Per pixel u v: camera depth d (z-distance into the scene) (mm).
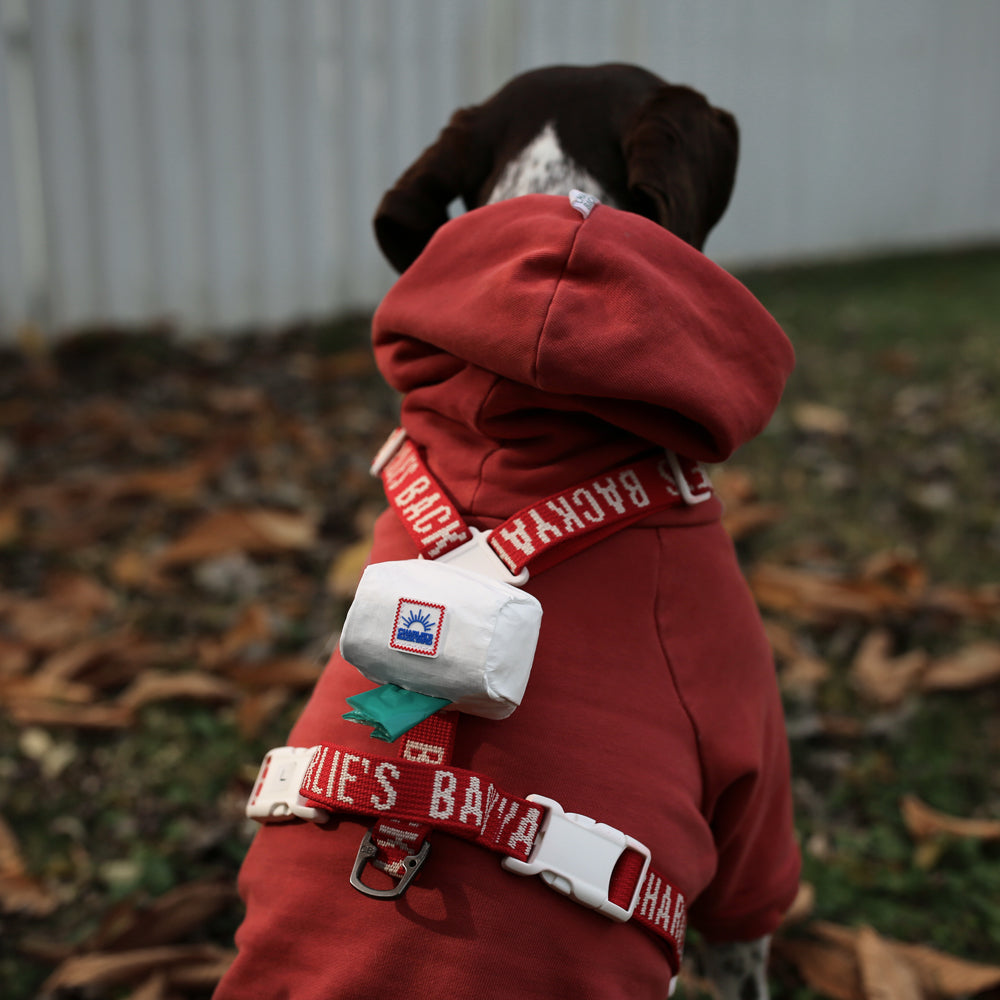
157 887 2162
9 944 2059
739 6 6145
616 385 1032
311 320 5430
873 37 6766
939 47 7074
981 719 2584
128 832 2322
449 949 985
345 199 5367
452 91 5414
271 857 1088
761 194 6598
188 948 1979
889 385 4590
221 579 3166
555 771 1037
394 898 1006
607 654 1095
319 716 1145
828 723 2555
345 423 4273
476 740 1050
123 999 1938
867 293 6191
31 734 2580
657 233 1113
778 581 2990
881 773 2424
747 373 1128
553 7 5523
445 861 1015
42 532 3426
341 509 3586
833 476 3725
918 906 2119
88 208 4883
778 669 2746
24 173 4789
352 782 1033
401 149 5398
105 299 4996
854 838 2268
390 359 1250
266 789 1105
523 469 1145
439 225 1445
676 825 1067
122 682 2770
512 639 990
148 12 4781
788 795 1319
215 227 5125
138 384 4613
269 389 4594
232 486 3744
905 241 7348
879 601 2926
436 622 991
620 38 5781
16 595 3145
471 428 1169
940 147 7312
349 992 987
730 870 1234
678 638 1134
